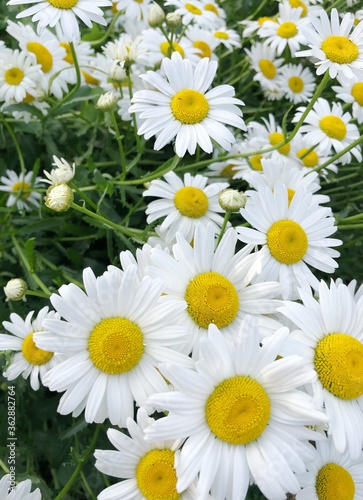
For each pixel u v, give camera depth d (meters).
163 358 0.43
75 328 0.43
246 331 0.42
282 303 0.45
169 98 0.49
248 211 0.47
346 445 0.43
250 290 0.45
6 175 0.58
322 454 0.45
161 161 0.59
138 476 0.43
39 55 0.55
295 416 0.42
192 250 0.45
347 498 0.44
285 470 0.41
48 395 0.54
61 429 0.52
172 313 0.43
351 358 0.43
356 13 0.61
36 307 0.52
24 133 0.59
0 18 0.60
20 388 0.51
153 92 0.49
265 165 0.51
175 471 0.43
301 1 0.66
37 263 0.52
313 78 0.64
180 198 0.51
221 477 0.41
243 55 0.68
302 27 0.49
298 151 0.57
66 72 0.56
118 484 0.43
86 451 0.48
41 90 0.54
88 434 0.52
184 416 0.41
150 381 0.43
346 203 0.59
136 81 0.56
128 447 0.43
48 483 0.53
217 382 0.42
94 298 0.43
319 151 0.57
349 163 0.59
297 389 0.43
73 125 0.58
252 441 0.42
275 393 0.42
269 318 0.45
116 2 0.63
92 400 0.43
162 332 0.43
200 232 0.45
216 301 0.44
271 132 0.58
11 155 0.58
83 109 0.56
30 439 0.52
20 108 0.54
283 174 0.52
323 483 0.45
